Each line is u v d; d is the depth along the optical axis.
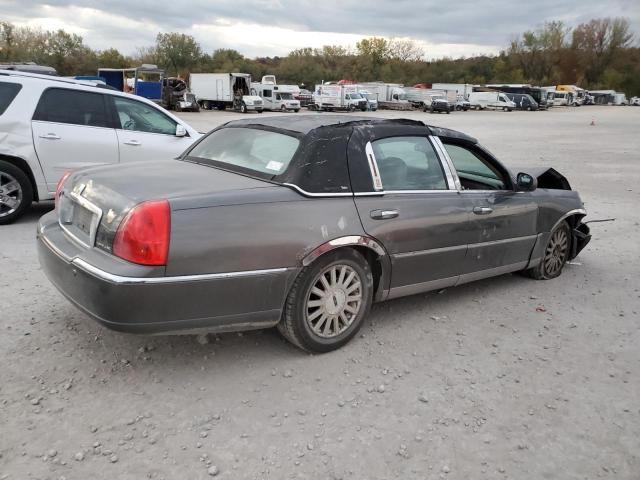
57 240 3.56
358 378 3.52
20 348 3.65
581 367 3.84
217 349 3.79
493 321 4.54
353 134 3.85
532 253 5.29
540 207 5.19
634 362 3.95
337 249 3.63
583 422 3.18
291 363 3.65
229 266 3.20
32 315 4.16
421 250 4.12
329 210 3.58
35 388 3.21
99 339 3.83
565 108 85.06
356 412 3.16
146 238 3.00
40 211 7.71
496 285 5.45
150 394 3.22
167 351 3.72
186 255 3.07
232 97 49.56
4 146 6.63
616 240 7.51
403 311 4.65
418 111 62.34
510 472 2.74
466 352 3.96
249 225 3.25
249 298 3.32
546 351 4.05
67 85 7.11
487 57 126.00
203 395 3.24
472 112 62.69
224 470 2.64
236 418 3.04
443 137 4.48
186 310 3.13
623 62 120.56
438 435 2.99
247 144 4.07
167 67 93.88
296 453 2.78
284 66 106.56
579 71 121.00
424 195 4.16
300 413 3.12
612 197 10.93
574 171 14.81
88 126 7.18
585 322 4.62
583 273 5.98
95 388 3.25
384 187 3.94
